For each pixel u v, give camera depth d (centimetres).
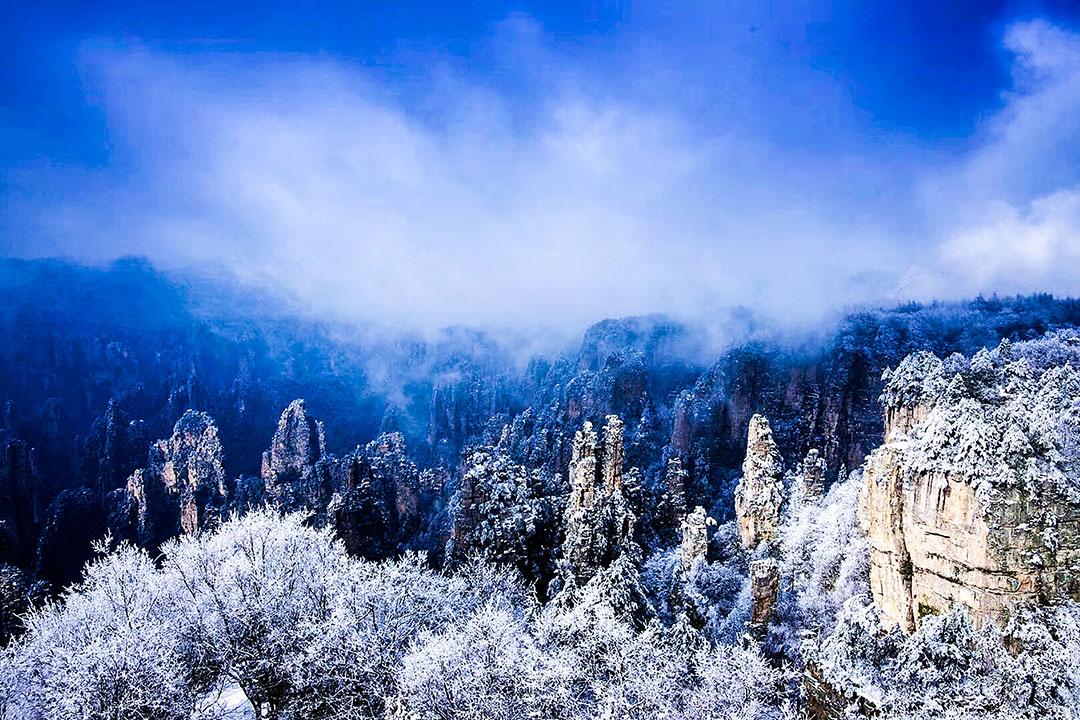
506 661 4703
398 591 6200
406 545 10944
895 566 4575
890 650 3934
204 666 5069
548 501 9519
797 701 4666
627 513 8419
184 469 13100
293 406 14250
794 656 5509
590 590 6291
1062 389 5066
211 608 5472
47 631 5125
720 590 7344
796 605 6138
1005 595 3912
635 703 4562
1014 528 3906
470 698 4572
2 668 4538
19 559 11288
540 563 8512
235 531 6919
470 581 7669
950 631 3841
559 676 4631
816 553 6631
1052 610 3812
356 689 5172
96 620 5247
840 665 3962
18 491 12244
